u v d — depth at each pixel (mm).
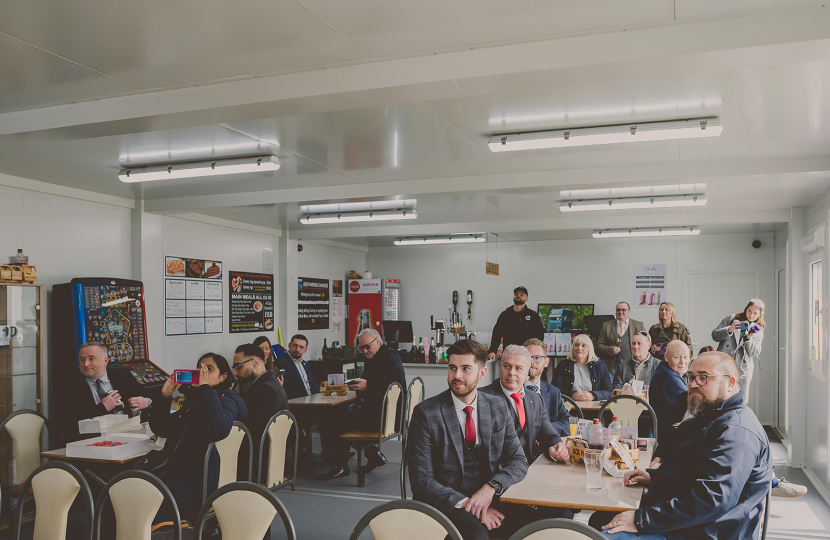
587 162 5289
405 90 3191
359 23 2768
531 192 6016
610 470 3148
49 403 5863
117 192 6500
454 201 6938
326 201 6430
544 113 3955
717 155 5035
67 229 6176
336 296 11297
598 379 6090
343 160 5199
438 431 3061
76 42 2969
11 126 3893
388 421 5871
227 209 7527
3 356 5250
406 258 12117
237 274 8641
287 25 2789
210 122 3709
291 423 4289
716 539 2461
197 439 3607
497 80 3039
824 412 5699
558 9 2619
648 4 2562
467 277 11719
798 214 7062
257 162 4934
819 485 5797
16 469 4371
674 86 3471
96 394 5188
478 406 3109
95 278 5934
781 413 9078
